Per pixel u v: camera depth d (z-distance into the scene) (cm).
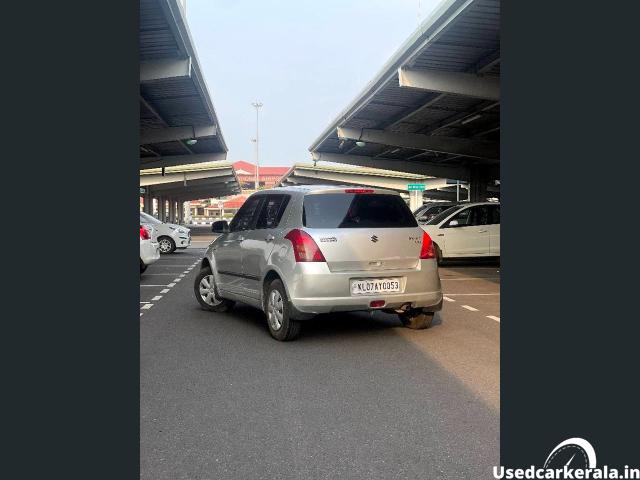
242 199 11562
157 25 1259
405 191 5050
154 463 332
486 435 372
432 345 625
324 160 3575
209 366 538
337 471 321
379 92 1897
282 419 400
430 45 1404
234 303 858
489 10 1185
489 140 2647
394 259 636
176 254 2150
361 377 502
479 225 1588
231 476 316
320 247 613
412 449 351
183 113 2245
